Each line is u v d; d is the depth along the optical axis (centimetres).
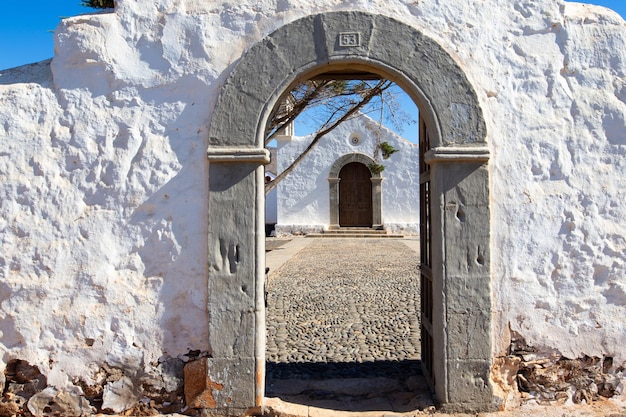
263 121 414
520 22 422
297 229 2241
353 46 414
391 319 738
